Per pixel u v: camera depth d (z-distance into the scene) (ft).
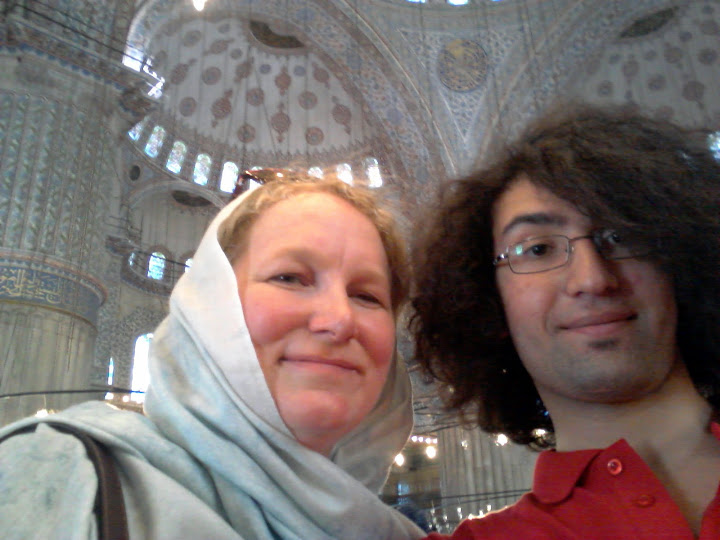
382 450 1.84
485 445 16.71
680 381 1.55
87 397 10.82
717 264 1.57
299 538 1.39
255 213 1.71
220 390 1.45
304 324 1.52
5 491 1.07
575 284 1.51
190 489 1.35
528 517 1.49
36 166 11.14
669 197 1.57
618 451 1.43
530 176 1.72
